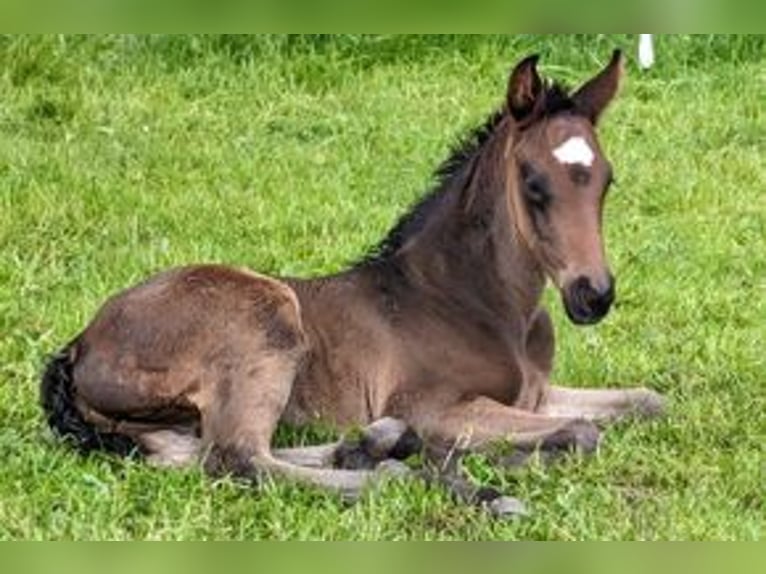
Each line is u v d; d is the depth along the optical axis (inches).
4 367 509.4
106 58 796.6
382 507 423.5
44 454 448.1
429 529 421.7
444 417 459.5
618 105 779.4
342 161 721.0
